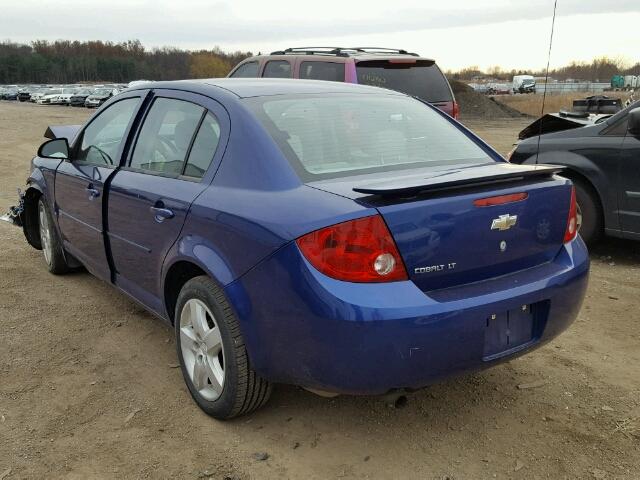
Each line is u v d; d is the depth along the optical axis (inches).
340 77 334.3
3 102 2497.5
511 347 115.7
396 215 103.0
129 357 158.2
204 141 134.8
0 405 135.1
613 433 124.5
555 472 113.0
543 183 122.3
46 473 113.3
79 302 194.7
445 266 108.1
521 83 2432.3
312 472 113.9
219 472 113.9
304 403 136.0
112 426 127.8
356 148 129.3
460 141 146.3
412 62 351.3
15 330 173.6
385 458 117.6
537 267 122.4
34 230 238.5
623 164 227.1
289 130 126.6
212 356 126.6
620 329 173.9
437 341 103.9
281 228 106.7
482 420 129.6
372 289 101.5
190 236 126.9
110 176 160.7
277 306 108.1
